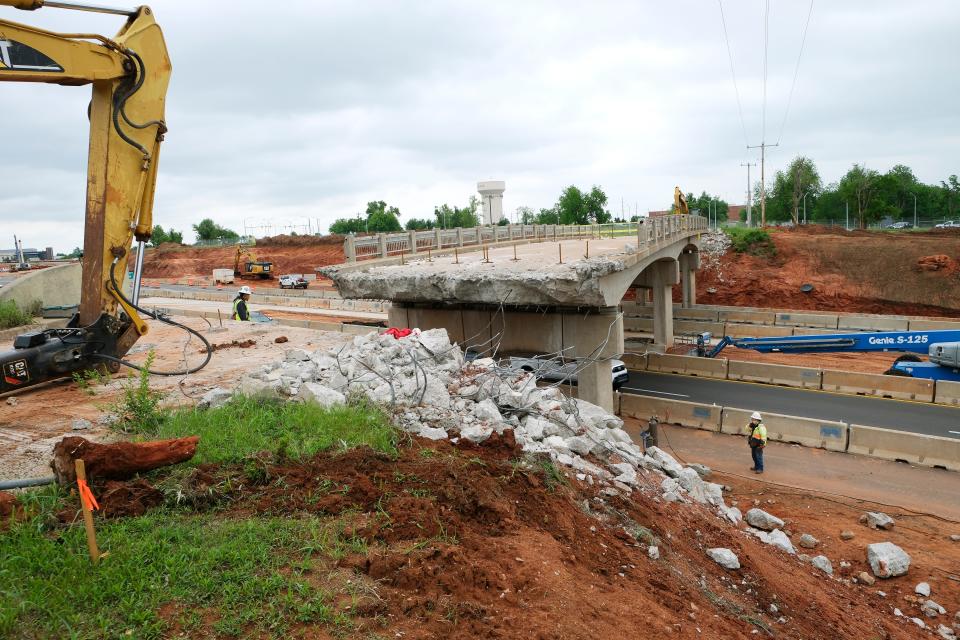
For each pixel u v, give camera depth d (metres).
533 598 5.61
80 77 12.40
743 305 47.59
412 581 5.35
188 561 5.32
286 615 4.73
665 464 12.86
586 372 19.08
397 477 7.35
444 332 13.84
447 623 4.89
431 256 25.31
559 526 7.41
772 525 12.84
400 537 6.07
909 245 45.06
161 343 20.19
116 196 13.61
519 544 6.52
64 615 4.50
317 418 8.85
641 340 39.00
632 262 19.23
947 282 41.25
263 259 86.88
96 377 13.59
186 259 93.19
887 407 22.44
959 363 22.20
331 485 6.96
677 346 36.97
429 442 8.95
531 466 8.75
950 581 11.37
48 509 6.07
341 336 21.89
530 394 12.13
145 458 6.79
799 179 68.50
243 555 5.41
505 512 7.04
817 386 25.58
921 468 17.36
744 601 8.08
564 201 68.50
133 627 4.45
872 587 11.16
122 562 5.19
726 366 27.95
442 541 6.12
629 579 6.90
